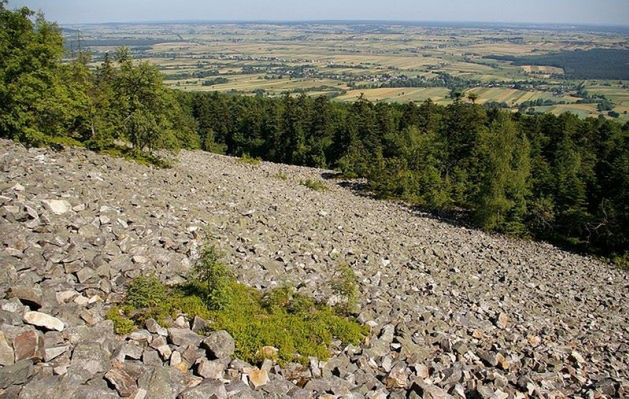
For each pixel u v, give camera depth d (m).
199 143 107.06
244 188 41.72
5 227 13.78
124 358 9.63
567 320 23.88
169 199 26.48
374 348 13.93
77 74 42.97
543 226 48.97
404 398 11.45
